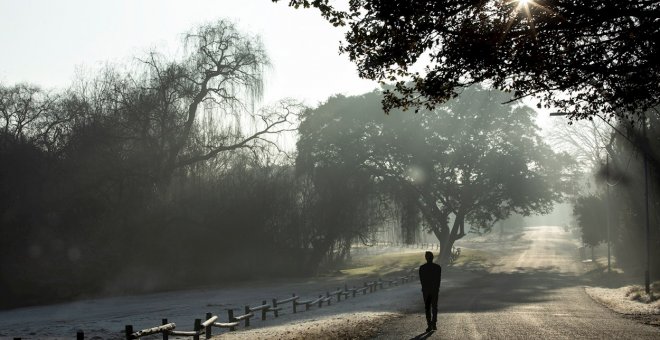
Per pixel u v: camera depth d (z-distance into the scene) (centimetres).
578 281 5116
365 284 4256
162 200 4756
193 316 2780
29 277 4059
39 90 5012
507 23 1153
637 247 5281
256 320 2517
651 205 4609
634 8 1094
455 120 7444
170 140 4572
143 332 1534
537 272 6631
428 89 1255
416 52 1233
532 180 7425
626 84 1245
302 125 5303
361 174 6781
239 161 5112
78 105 4450
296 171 5891
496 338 1484
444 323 1900
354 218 6319
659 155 3706
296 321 2302
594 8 1103
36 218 4216
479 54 1162
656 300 2769
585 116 1328
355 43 1284
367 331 1739
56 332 2294
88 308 3494
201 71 4734
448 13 1164
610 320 1981
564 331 1631
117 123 4416
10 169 4119
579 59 1177
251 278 5603
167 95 4538
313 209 5903
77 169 4359
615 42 1173
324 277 6019
